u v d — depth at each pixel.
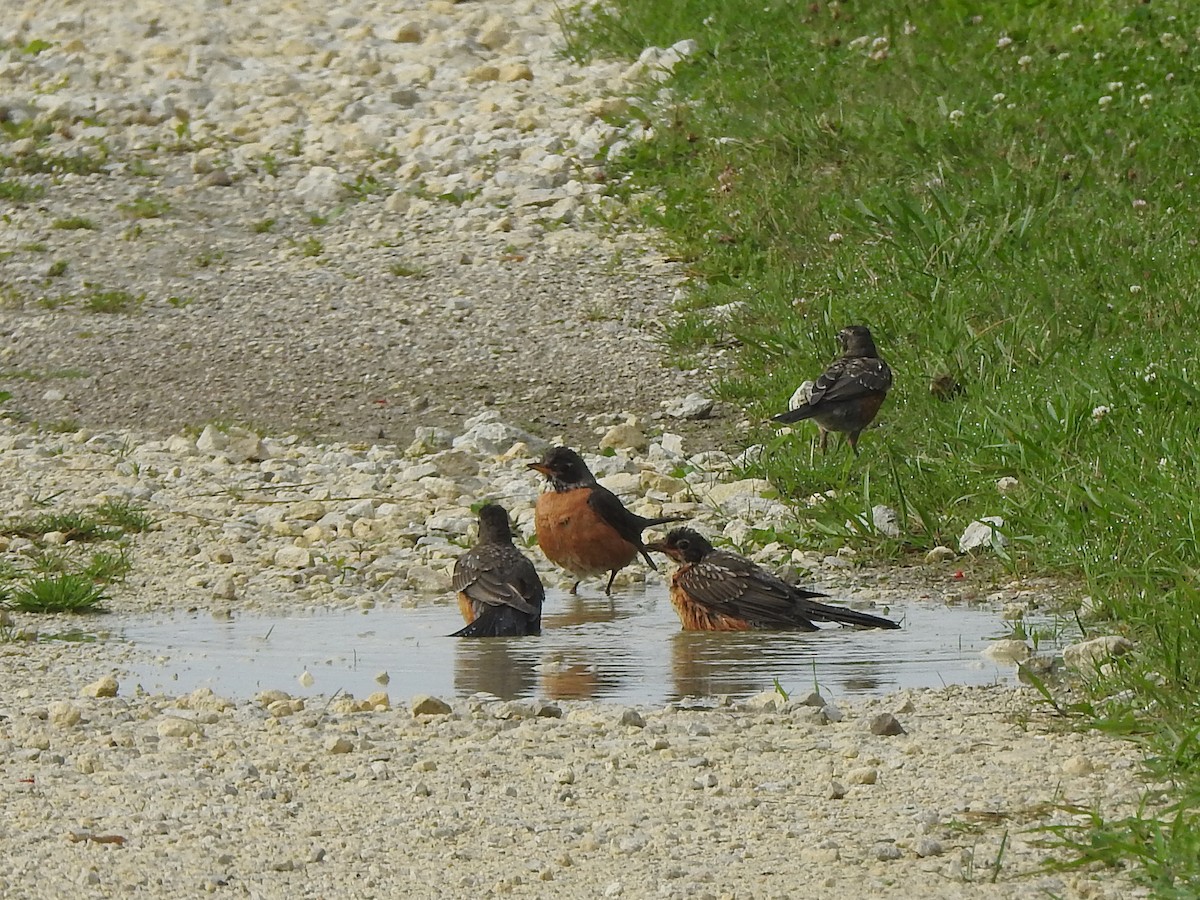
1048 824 7.02
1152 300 16.61
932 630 10.98
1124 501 11.95
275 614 11.87
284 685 9.85
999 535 12.70
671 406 17.20
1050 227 18.75
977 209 19.36
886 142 21.62
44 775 8.02
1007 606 11.53
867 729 8.52
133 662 10.43
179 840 7.15
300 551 13.22
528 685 9.79
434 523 13.97
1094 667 9.16
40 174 24.30
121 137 25.39
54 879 6.73
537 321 19.56
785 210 20.66
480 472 15.69
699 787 7.70
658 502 14.42
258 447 16.31
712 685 9.69
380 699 9.24
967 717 8.69
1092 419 13.91
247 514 14.49
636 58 26.91
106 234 22.62
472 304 20.09
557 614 12.05
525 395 17.72
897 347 17.02
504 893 6.54
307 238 22.39
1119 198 19.38
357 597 12.31
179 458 16.30
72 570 12.86
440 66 27.61
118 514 14.23
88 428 17.45
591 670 10.12
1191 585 9.91
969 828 7.04
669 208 21.97
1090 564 11.55
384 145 24.89
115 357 19.20
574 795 7.63
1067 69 23.20
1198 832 6.58
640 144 23.78
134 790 7.79
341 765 8.12
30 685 9.82
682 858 6.83
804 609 11.25
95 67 28.02
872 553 13.04
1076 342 16.25
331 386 18.22
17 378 18.77
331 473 15.72
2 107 26.02
